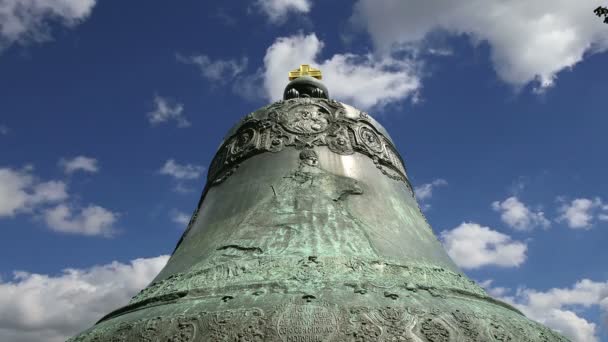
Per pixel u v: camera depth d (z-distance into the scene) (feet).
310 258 19.79
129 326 17.62
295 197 24.94
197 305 17.90
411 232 25.52
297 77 39.32
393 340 15.64
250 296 17.78
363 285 18.39
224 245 22.17
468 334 16.80
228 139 32.73
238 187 28.09
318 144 29.17
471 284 22.00
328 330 15.75
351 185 26.18
